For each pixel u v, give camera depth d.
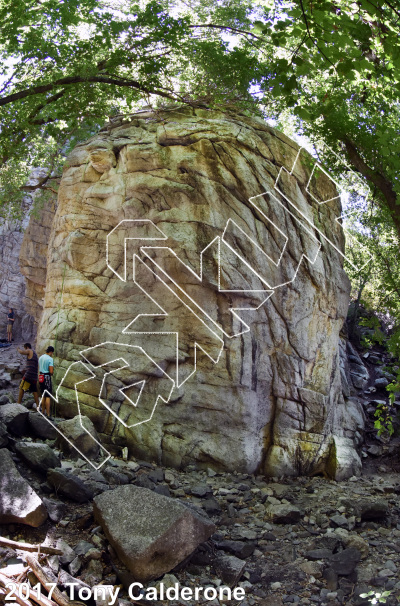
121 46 8.09
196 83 9.18
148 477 8.82
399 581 6.41
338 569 6.66
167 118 10.98
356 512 8.17
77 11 8.23
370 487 9.82
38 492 7.19
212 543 6.97
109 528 6.23
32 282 17.33
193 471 9.63
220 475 9.62
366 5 5.28
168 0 11.23
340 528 7.84
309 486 9.73
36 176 19.72
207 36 9.30
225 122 10.73
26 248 16.97
